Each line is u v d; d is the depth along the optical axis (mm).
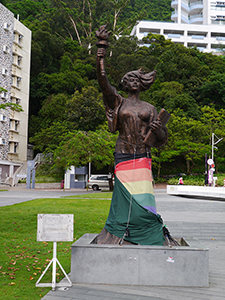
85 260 5816
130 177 6594
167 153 39500
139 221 6340
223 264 7484
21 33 40469
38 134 40219
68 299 4980
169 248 5742
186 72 54375
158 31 81250
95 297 5059
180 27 81250
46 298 5023
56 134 38844
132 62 50469
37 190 30906
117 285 5699
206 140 43969
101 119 40781
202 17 88812
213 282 5957
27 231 10773
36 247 8867
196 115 46938
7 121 37594
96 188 33156
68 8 59438
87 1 63938
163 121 6371
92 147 26031
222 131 40031
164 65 54125
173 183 32406
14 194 24469
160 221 6582
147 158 6730
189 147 40812
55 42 51031
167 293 5273
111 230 6551
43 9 63062
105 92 6828
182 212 16109
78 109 40156
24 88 41375
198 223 12938
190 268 5680
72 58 54219
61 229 5676
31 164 34031
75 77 46156
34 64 47125
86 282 5781
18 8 59469
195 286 5641
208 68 57219
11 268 6797
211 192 23531
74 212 13406
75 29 61625
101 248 5805
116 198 6703
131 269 5730
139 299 4969
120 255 5770
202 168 47969
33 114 50500
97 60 6625
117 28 61656
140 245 5953
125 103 6906
